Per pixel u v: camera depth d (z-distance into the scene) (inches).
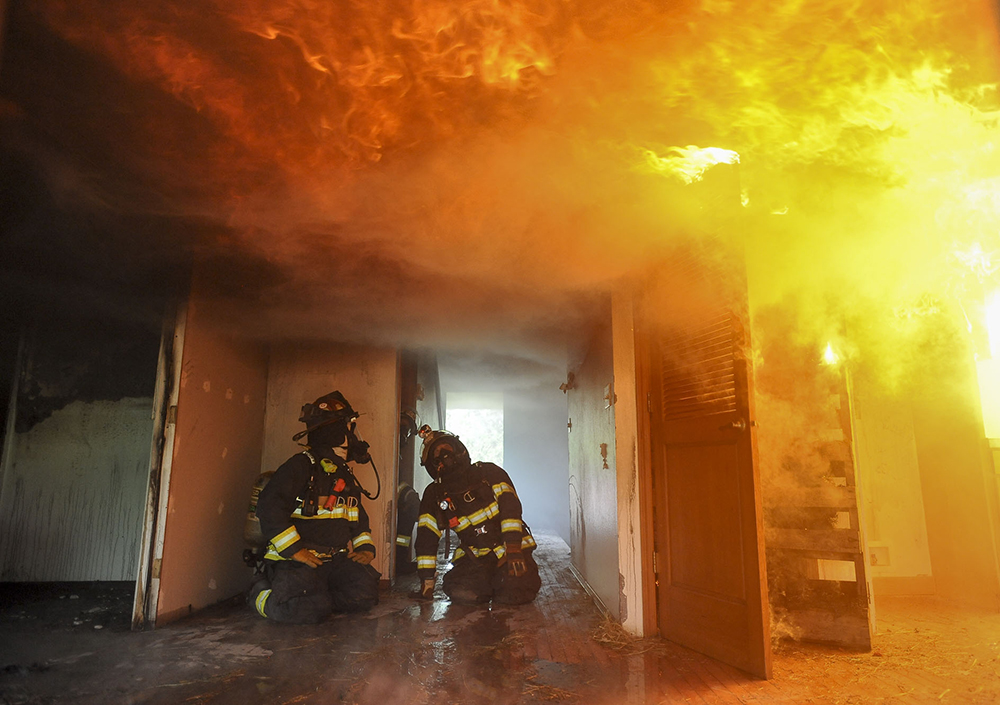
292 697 94.3
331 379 191.5
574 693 97.0
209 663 110.1
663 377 133.6
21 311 187.3
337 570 151.5
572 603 161.9
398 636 128.4
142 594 133.6
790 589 127.0
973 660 113.3
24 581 179.9
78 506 184.2
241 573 171.3
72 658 112.3
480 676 104.7
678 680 103.0
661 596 128.6
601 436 163.0
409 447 221.9
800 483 130.2
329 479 149.6
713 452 116.9
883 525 169.5
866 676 105.4
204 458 152.7
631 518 133.9
